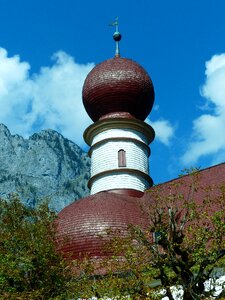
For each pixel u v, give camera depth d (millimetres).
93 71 52594
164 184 41906
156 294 24328
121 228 38312
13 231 31281
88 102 52219
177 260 24406
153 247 25969
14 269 28156
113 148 49125
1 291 27312
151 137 51562
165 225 26156
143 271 24844
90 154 51312
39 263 28891
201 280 24219
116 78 51094
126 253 24719
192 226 27250
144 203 41781
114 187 47312
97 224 38469
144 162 49625
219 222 24703
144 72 52594
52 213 33500
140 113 51938
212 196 37531
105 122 49688
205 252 24375
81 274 28547
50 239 31641
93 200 41344
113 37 57594
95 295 24391
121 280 23906
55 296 28016
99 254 37000
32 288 28109
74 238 38094
